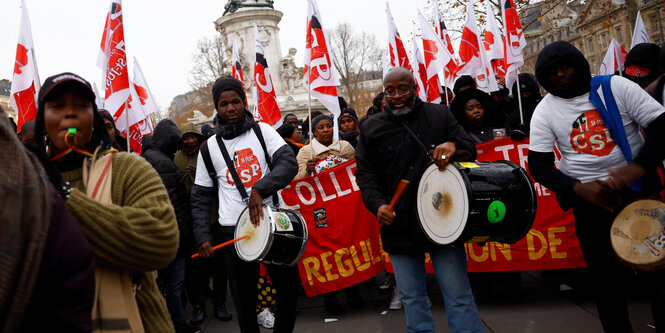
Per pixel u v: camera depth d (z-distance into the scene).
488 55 8.37
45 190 1.40
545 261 5.10
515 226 3.14
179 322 5.13
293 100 33.16
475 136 5.37
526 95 6.52
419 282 3.43
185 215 5.27
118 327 1.86
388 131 3.46
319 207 5.44
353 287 5.49
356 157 3.59
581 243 3.49
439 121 3.43
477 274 5.20
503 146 5.22
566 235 5.10
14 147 1.30
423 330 3.41
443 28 9.65
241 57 30.19
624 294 3.41
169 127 5.34
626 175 3.00
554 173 3.35
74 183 2.01
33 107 5.79
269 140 4.02
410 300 3.41
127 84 4.89
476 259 5.17
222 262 5.71
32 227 1.30
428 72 8.06
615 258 3.37
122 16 4.88
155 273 2.32
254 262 3.70
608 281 3.38
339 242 5.41
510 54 6.90
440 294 5.61
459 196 3.03
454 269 3.29
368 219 5.46
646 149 3.10
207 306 6.43
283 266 3.86
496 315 4.79
